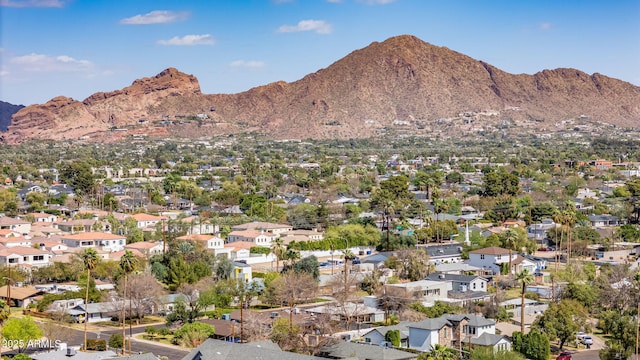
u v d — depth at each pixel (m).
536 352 164.00
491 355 152.88
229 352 129.38
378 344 167.25
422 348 165.25
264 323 179.50
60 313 191.25
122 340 166.25
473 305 199.75
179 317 186.50
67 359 143.88
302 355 128.88
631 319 179.50
